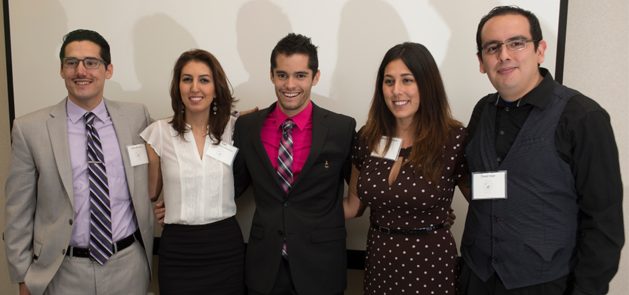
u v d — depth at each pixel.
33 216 1.73
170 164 1.81
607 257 1.23
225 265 1.85
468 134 1.61
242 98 2.37
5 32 2.46
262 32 2.31
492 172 1.43
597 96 2.17
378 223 1.70
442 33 2.17
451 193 1.67
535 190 1.34
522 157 1.36
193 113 1.83
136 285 1.82
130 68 2.42
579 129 1.25
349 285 2.53
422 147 1.59
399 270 1.61
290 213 1.74
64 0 2.41
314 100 2.32
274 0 2.28
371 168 1.70
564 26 2.05
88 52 1.65
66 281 1.69
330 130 1.80
